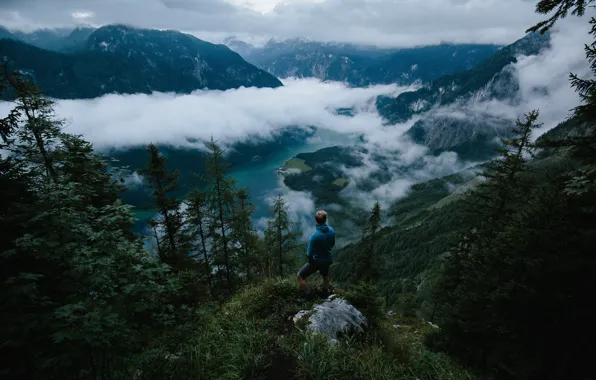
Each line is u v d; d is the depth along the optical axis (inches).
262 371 196.4
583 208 197.2
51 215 176.7
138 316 209.2
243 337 227.8
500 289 229.0
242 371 191.8
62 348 156.2
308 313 257.6
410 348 260.1
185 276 363.9
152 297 205.0
